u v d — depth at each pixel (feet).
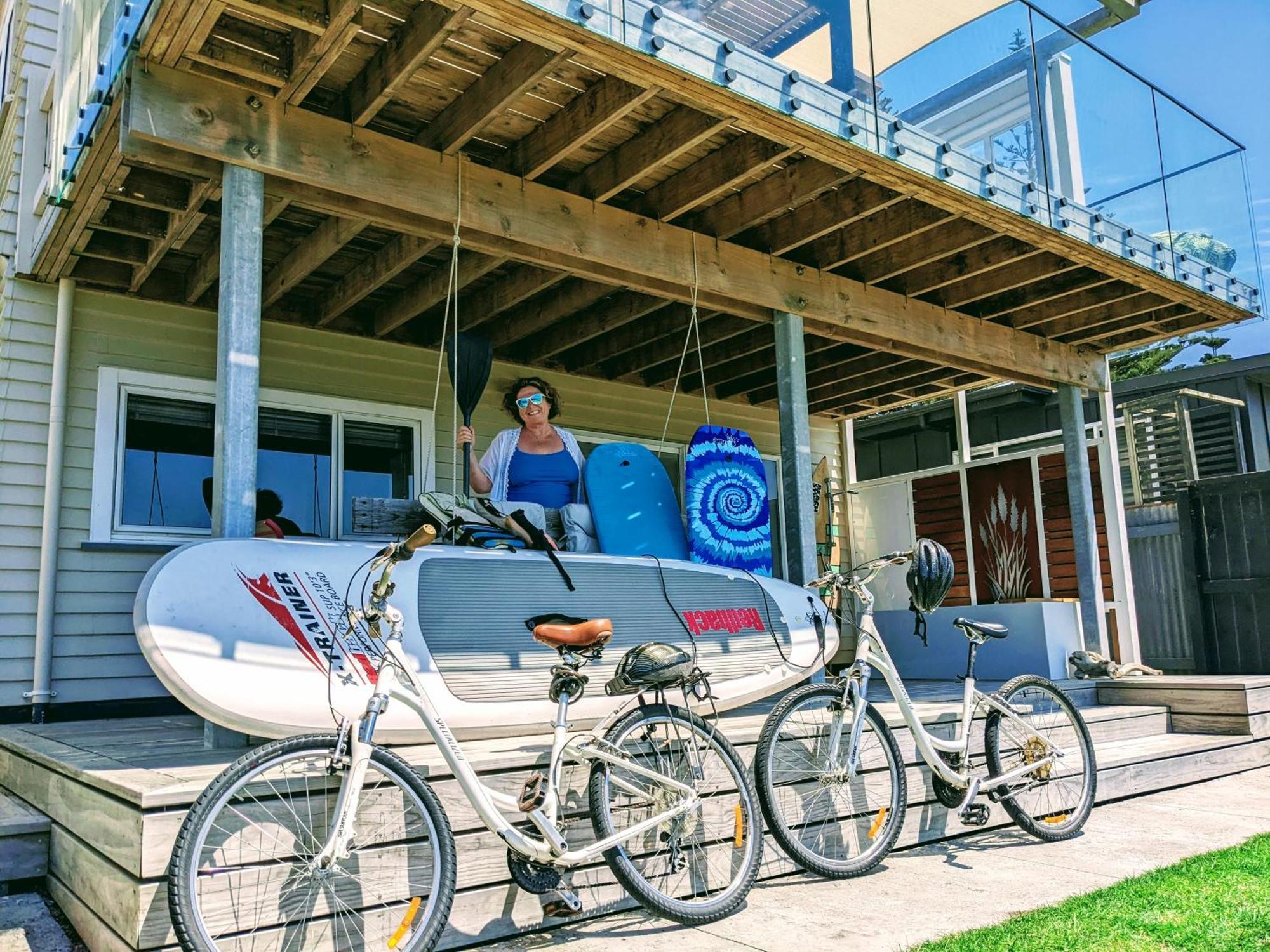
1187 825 13.15
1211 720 18.79
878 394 27.27
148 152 11.57
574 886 9.11
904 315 19.47
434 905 7.83
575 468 16.25
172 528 18.04
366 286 17.69
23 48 17.83
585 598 12.61
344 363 20.49
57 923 9.19
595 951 8.30
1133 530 30.68
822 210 16.26
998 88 16.25
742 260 16.89
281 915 7.55
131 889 7.34
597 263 16.43
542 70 11.39
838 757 10.96
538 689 11.45
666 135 13.53
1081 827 12.70
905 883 10.32
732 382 26.58
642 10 10.91
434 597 11.39
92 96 12.36
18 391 16.71
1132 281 18.75
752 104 12.02
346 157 12.59
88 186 13.66
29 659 16.21
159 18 10.18
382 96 11.78
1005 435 38.47
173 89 11.29
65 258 16.22
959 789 11.73
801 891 10.07
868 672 11.28
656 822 9.21
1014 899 9.62
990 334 21.26
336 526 19.99
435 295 18.52
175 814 7.45
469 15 10.25
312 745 7.57
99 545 16.98
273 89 12.00
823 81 13.48
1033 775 12.42
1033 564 27.27
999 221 15.76
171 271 18.35
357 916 7.89
